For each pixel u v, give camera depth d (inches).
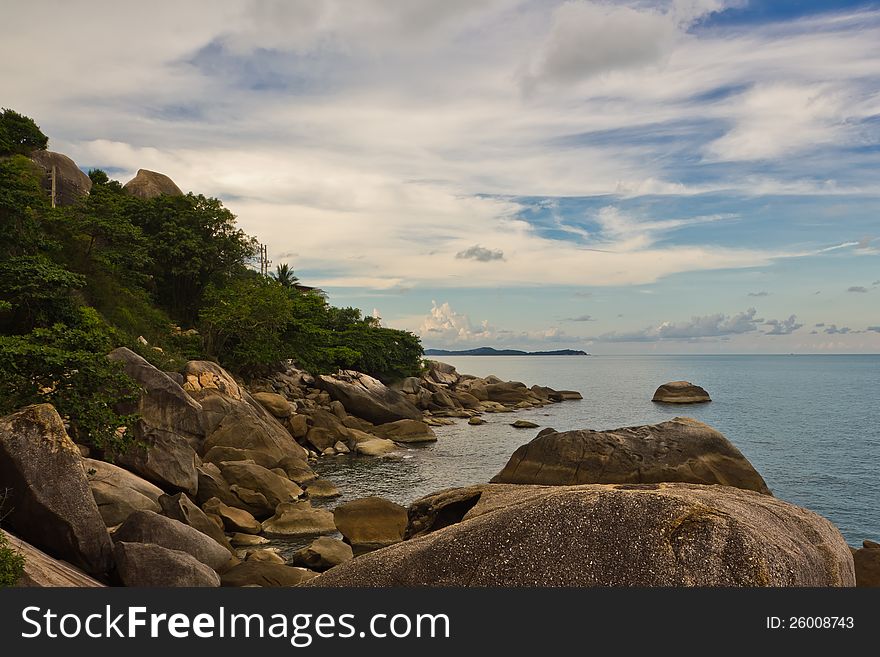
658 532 227.0
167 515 691.4
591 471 847.1
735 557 219.5
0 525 474.3
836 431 2053.4
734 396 3708.2
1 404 620.4
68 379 676.1
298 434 1550.2
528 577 227.6
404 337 2802.7
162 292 2000.5
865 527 999.0
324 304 2751.0
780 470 1402.6
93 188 2037.4
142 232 1860.2
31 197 1072.8
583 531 232.5
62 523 472.7
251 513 892.6
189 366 1305.4
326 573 266.1
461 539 245.9
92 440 683.4
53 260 1325.0
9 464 470.9
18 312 993.5
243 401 1304.1
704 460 853.8
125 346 1224.2
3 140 1804.9
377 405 1989.4
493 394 3110.2
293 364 2208.4
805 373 7701.8
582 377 6993.1
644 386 5211.6
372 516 764.6
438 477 1289.4
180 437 868.6
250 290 1939.0
